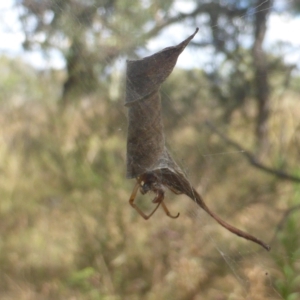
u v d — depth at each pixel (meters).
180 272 3.94
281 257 3.61
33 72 6.22
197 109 5.59
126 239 4.49
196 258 4.03
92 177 5.21
